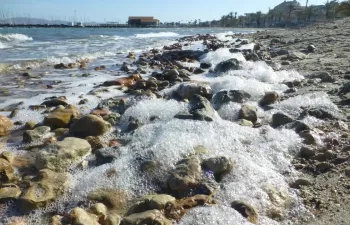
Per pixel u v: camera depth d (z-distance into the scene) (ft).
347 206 1.94
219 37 19.01
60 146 2.63
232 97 3.85
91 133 3.18
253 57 7.22
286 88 4.55
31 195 2.08
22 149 2.99
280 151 2.65
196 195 2.07
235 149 2.64
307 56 7.25
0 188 2.24
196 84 4.22
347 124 3.18
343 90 4.19
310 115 3.38
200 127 2.91
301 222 1.85
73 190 2.19
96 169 2.42
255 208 1.90
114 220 1.88
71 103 4.29
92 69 7.71
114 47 14.29
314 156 2.57
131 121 3.42
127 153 2.61
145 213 1.85
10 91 5.22
